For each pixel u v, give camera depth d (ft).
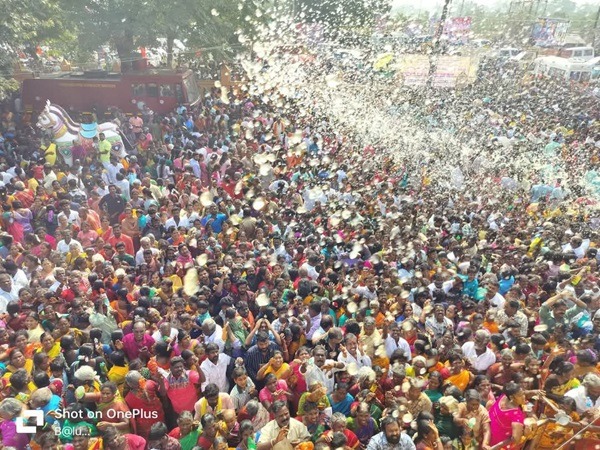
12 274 24.95
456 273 26.35
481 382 18.75
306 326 22.80
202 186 41.09
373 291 24.82
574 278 25.90
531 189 45.01
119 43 65.92
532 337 21.09
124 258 27.78
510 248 30.68
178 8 64.18
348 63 76.02
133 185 36.19
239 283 24.62
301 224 32.73
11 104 63.57
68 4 60.95
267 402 17.97
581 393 18.01
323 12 93.25
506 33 122.72
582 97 86.07
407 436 16.03
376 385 19.36
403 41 87.51
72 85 62.85
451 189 43.86
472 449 17.28
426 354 19.99
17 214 30.86
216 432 16.21
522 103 78.64
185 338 19.83
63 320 20.56
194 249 28.73
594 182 47.65
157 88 62.44
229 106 62.34
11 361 18.56
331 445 15.98
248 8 70.74
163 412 18.48
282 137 50.98
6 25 50.55
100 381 18.39
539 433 17.33
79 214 31.35
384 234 30.81
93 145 43.19
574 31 138.92
